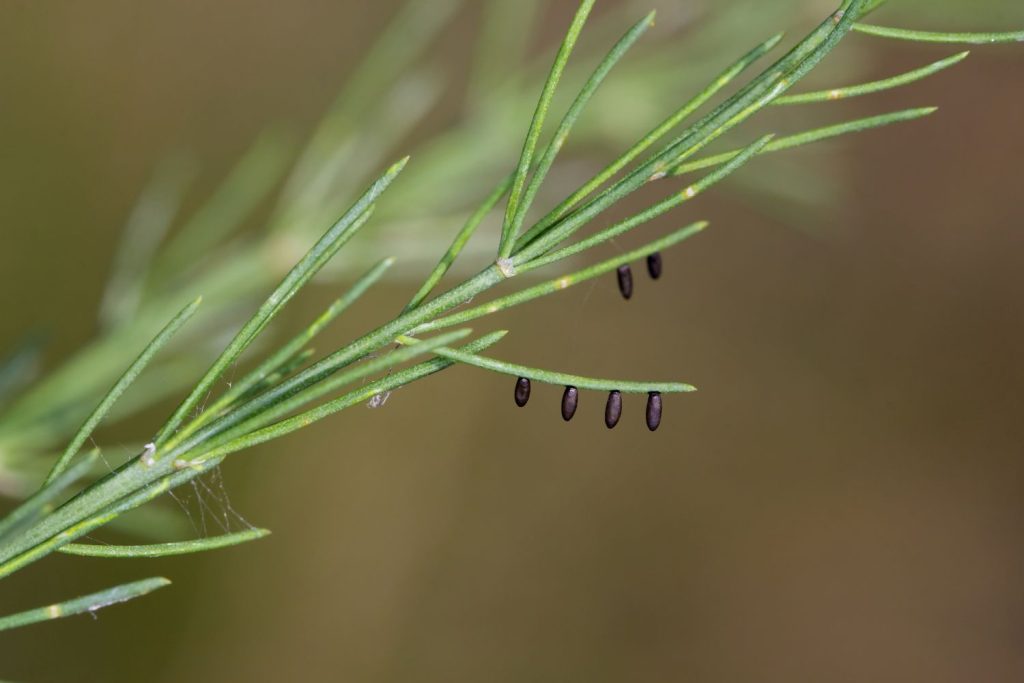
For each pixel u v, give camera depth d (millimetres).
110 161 365
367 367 133
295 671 363
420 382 385
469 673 383
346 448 375
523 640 387
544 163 137
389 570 380
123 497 136
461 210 209
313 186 189
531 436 391
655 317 394
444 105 334
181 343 184
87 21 364
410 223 193
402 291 374
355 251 192
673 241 135
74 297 353
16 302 344
